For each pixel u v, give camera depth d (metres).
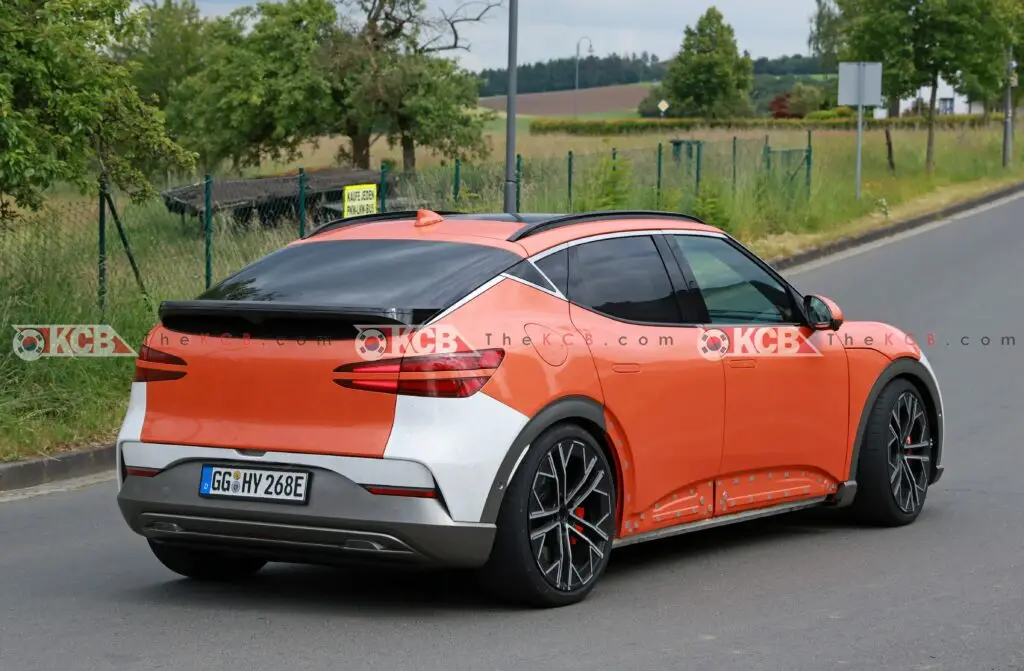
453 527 5.38
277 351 5.59
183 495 5.71
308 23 35.66
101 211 12.06
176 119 38.78
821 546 7.14
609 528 6.01
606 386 5.96
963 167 39.25
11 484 9.30
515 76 17.47
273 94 36.16
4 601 6.17
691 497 6.49
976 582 6.29
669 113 86.50
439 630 5.53
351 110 35.75
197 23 42.03
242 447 5.60
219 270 14.09
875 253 23.69
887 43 36.78
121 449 5.90
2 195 11.54
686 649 5.22
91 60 11.03
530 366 5.67
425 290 5.70
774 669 4.96
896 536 7.35
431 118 36.06
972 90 37.16
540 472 5.68
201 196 19.88
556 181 22.25
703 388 6.44
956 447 9.78
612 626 5.56
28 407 10.34
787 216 25.42
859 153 28.95
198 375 5.74
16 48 10.75
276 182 21.12
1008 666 5.00
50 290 11.40
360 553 5.46
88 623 5.74
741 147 26.98
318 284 5.90
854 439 7.37
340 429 5.47
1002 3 36.91
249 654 5.22
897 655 5.13
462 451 5.39
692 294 6.59
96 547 7.44
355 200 14.50
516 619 5.68
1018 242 24.77
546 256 6.08
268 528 5.54
